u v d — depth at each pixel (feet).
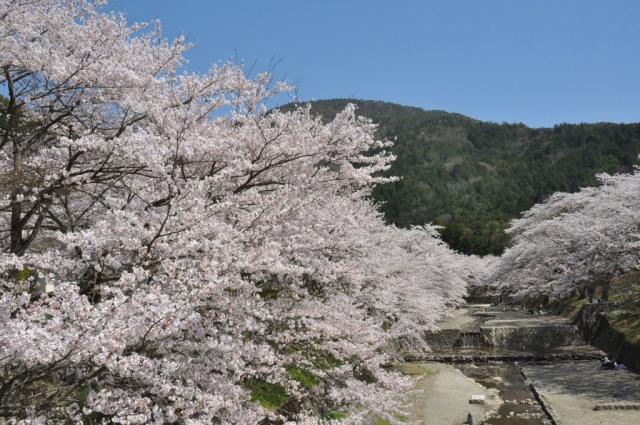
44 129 22.17
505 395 61.11
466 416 52.75
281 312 23.80
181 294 14.10
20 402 14.02
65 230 21.74
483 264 164.66
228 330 17.10
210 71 24.44
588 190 99.04
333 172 25.77
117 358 13.07
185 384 16.78
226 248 16.34
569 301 123.44
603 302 92.02
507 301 168.76
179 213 16.31
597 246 61.67
